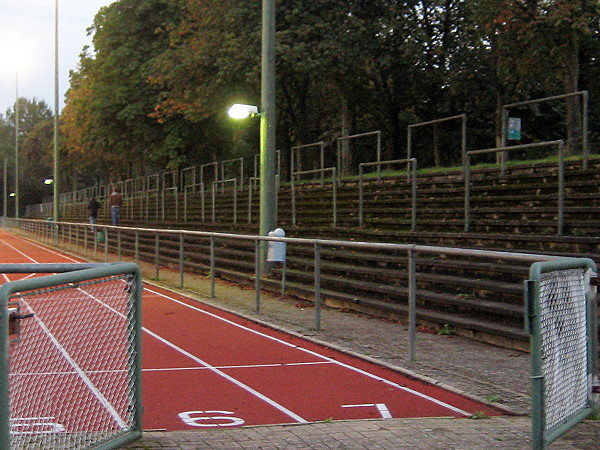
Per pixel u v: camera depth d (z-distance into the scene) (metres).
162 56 32.12
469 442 5.60
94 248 27.89
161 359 9.47
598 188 11.74
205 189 35.78
